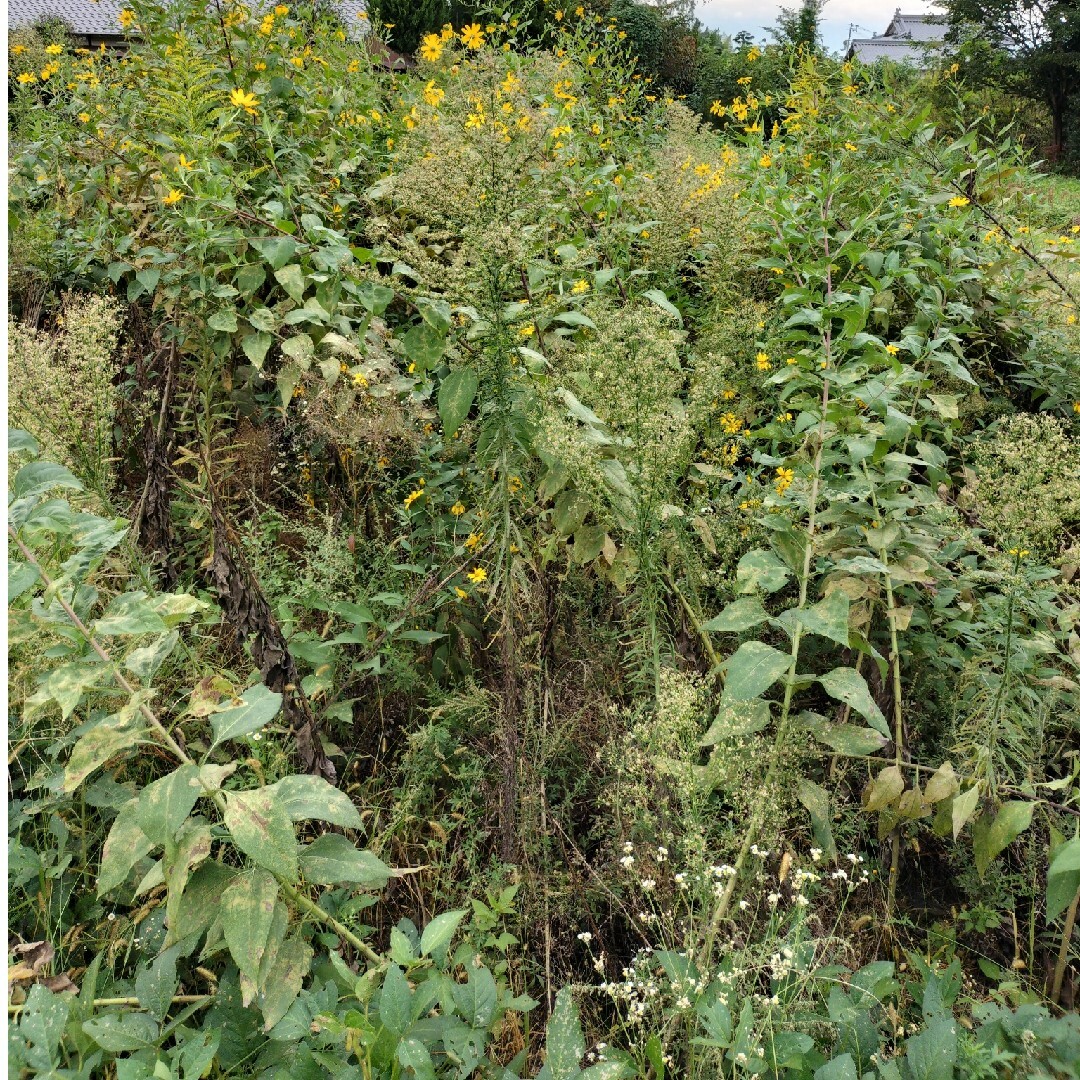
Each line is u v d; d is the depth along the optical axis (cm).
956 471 319
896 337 363
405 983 145
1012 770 220
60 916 179
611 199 352
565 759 241
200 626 249
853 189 392
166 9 402
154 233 318
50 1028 141
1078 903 193
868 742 199
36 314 326
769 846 196
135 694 154
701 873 186
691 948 173
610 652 255
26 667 191
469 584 263
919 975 192
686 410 240
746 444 309
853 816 217
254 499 275
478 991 160
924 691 241
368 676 249
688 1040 170
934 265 315
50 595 154
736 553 266
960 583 244
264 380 316
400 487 288
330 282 265
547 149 344
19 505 158
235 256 284
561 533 237
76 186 350
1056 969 196
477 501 267
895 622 221
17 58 471
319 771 211
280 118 375
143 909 185
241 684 227
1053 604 247
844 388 236
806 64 488
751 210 360
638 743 218
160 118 349
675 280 361
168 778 150
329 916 169
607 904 214
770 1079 161
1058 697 222
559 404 242
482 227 221
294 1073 146
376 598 245
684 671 234
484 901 208
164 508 256
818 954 195
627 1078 162
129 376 310
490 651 271
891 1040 172
